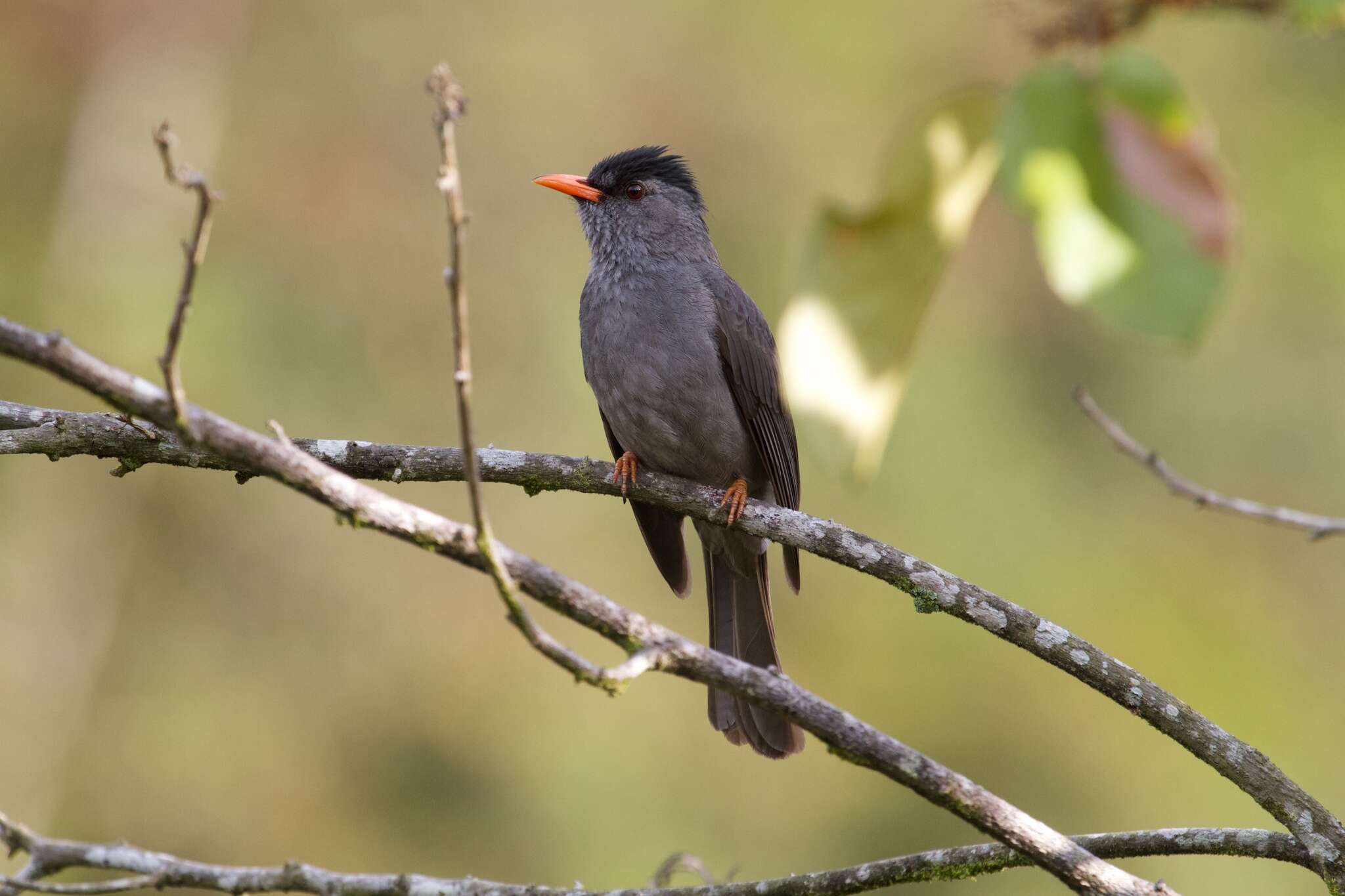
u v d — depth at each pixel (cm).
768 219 1772
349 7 1848
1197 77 1591
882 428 455
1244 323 1562
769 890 495
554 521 1606
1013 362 1630
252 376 1616
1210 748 488
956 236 442
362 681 1553
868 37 1797
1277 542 1530
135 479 1591
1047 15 434
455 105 364
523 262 1786
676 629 1562
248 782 1491
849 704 1468
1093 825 1388
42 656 1521
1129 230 398
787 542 627
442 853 1459
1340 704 1452
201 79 1802
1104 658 510
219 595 1584
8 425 559
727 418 711
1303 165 1556
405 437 1678
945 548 1523
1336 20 452
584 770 1469
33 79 1764
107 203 1741
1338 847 461
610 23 1850
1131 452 647
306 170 1792
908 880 481
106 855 539
